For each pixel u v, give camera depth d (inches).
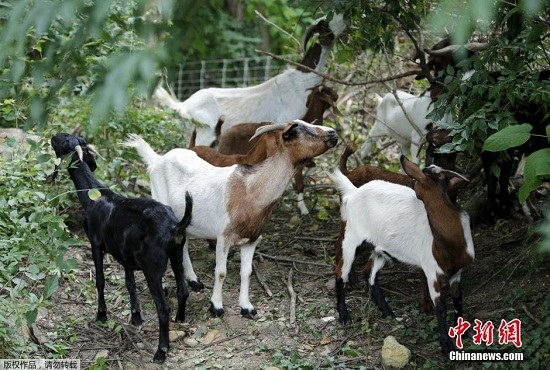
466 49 208.5
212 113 292.0
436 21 63.8
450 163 222.5
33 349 182.2
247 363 183.6
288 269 236.2
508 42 191.2
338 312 202.8
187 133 302.4
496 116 182.9
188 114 290.4
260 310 210.7
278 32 412.5
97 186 198.4
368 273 211.9
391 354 180.9
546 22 168.1
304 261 238.7
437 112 198.7
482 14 59.9
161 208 183.2
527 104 216.2
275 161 197.6
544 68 230.1
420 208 187.5
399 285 222.4
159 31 70.1
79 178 198.8
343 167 230.1
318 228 265.0
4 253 191.8
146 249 179.6
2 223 199.8
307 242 254.5
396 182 222.4
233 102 293.9
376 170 225.9
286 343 193.3
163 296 181.9
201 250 247.8
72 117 267.7
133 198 190.5
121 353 187.6
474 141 193.0
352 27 249.8
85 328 198.1
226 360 185.3
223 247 200.5
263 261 241.0
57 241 183.0
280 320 204.4
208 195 201.6
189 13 72.4
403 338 192.7
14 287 192.4
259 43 453.1
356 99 354.0
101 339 193.6
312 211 279.6
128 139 259.6
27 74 102.7
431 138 218.5
